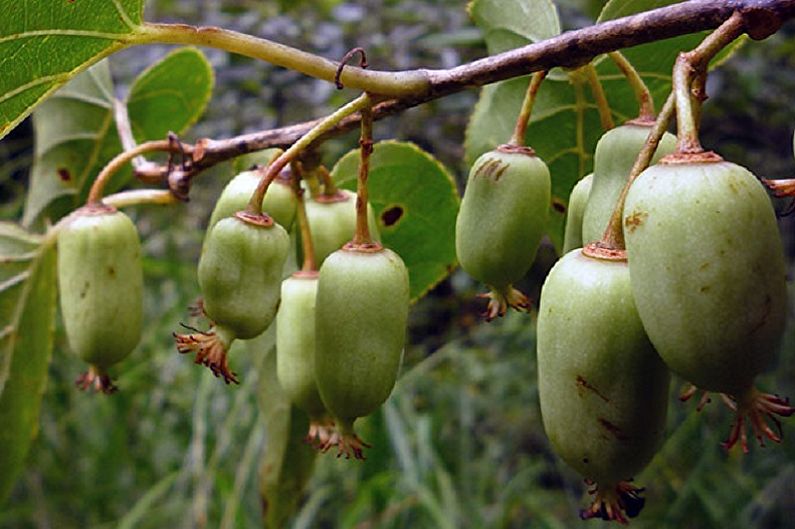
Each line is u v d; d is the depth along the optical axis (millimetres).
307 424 333
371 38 753
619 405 213
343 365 241
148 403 649
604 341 212
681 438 674
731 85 731
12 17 240
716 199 202
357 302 240
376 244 245
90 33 246
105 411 653
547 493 759
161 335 657
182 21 803
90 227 288
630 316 211
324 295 242
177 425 651
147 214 785
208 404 586
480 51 749
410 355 812
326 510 635
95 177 375
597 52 233
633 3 281
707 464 666
